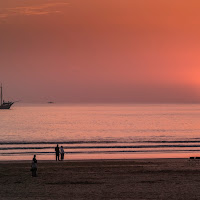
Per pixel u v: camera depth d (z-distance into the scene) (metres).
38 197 85.69
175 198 85.12
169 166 123.50
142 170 116.62
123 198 84.94
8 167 122.94
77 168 120.00
